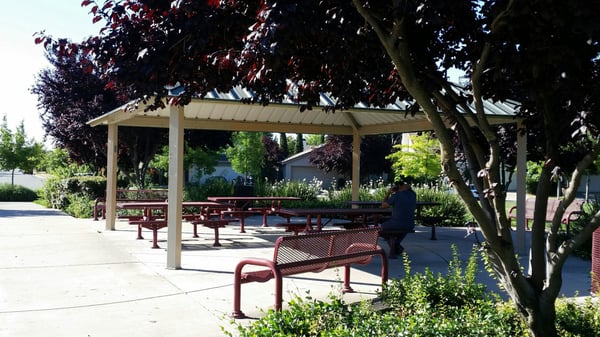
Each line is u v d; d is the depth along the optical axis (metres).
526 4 3.43
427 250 10.91
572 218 13.40
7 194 28.33
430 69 4.80
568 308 5.15
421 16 3.65
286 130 13.98
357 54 4.51
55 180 22.17
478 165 4.73
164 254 9.70
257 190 20.59
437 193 16.69
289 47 3.98
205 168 32.09
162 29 4.34
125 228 13.60
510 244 4.22
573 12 3.12
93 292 6.75
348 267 6.94
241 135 38.00
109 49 4.46
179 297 6.57
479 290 5.51
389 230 9.84
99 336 5.02
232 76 4.91
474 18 4.36
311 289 7.09
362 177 39.88
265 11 3.37
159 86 4.50
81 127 19.58
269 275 5.84
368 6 4.02
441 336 4.03
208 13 4.11
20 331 5.12
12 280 7.34
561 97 4.24
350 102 5.67
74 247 10.34
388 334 3.98
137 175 20.72
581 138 4.34
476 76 4.28
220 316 5.74
